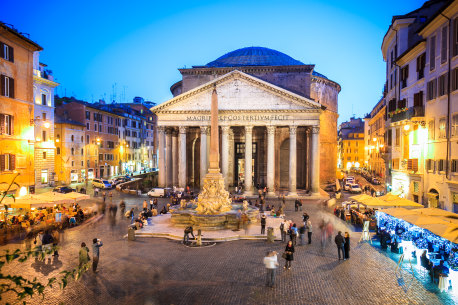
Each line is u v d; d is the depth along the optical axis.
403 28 33.81
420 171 29.12
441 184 25.95
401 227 23.66
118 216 33.16
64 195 28.91
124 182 61.25
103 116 77.56
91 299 13.70
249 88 49.41
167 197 48.03
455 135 24.08
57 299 13.73
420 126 28.95
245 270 17.52
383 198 26.19
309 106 48.03
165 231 25.97
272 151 49.03
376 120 82.94
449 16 24.42
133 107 109.44
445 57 25.30
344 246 19.72
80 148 68.00
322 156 67.19
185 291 14.58
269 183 48.94
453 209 24.44
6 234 23.03
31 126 32.16
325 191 60.69
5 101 28.84
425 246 19.72
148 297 13.88
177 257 19.81
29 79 32.09
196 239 24.00
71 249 21.20
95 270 16.98
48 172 54.38
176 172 57.59
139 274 16.72
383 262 19.00
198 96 50.25
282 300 13.82
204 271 17.28
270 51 72.06
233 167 59.06
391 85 38.62
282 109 48.38
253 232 26.11
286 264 17.73
